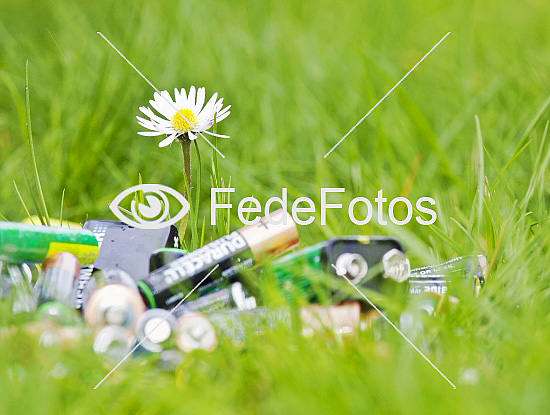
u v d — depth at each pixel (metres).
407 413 0.33
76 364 0.35
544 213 0.46
